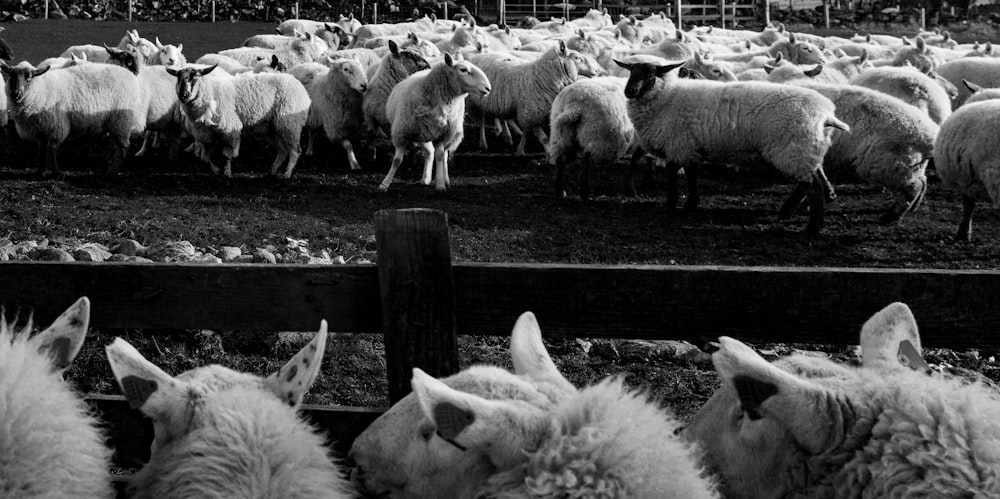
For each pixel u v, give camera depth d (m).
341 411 4.17
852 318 4.05
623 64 14.01
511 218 13.65
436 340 4.11
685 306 4.10
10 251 9.73
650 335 4.14
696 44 26.14
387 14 49.91
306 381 3.10
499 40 29.61
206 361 7.06
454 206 14.39
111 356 2.93
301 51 25.36
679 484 2.69
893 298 4.04
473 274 4.16
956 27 54.78
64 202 13.53
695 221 13.87
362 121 17.62
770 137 13.16
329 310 4.20
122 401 4.17
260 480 2.72
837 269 4.07
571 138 15.22
